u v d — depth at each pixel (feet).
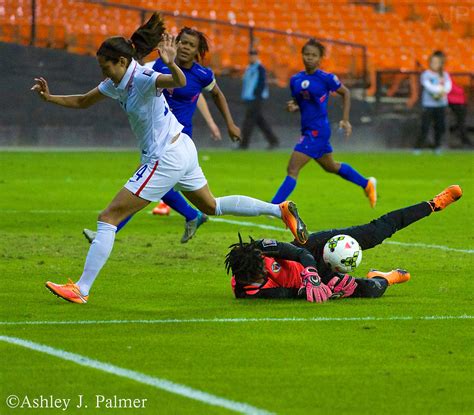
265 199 143.02
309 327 61.21
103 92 68.80
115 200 67.72
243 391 47.91
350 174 121.80
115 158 214.90
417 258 90.53
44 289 73.97
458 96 266.57
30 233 106.22
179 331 60.13
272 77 267.80
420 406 45.93
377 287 70.49
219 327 61.16
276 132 264.72
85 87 244.63
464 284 77.10
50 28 247.09
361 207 134.21
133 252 93.35
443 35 303.07
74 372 50.96
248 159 222.89
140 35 68.54
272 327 61.16
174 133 68.28
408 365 52.70
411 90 272.31
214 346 56.44
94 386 48.57
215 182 168.25
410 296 71.72
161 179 67.82
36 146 242.37
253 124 253.44
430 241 102.12
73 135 246.47
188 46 91.15
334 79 116.88
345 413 44.80
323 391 47.98
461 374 51.06
